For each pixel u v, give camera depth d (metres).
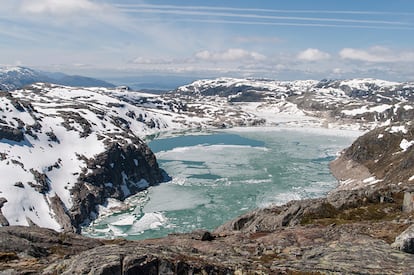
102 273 21.78
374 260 25.80
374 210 49.25
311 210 50.44
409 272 23.50
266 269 25.59
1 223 121.94
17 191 141.00
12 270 23.53
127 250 24.73
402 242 27.42
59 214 140.38
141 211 151.12
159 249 27.53
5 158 161.00
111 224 139.88
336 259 26.66
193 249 30.33
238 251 32.38
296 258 28.69
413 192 48.75
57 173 169.62
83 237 34.69
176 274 23.39
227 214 140.75
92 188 165.50
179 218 139.38
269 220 53.03
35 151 179.12
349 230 35.97
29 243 29.19
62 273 22.03
